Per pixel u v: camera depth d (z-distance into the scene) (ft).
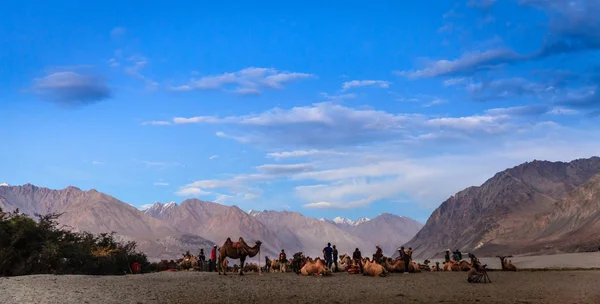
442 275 156.76
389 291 105.50
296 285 117.60
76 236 192.65
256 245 153.48
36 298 85.30
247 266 201.26
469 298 92.48
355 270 165.89
